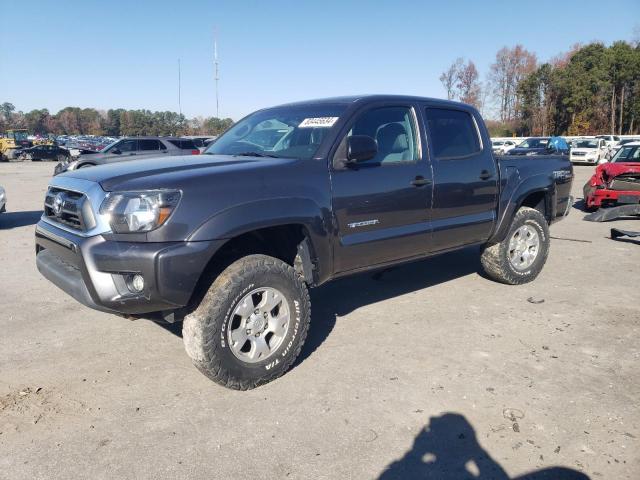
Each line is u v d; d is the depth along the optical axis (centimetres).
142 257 292
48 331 440
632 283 576
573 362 376
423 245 442
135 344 412
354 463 264
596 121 5716
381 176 400
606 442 280
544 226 561
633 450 273
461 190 465
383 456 270
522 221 542
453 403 320
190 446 279
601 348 400
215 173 323
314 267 368
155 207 296
